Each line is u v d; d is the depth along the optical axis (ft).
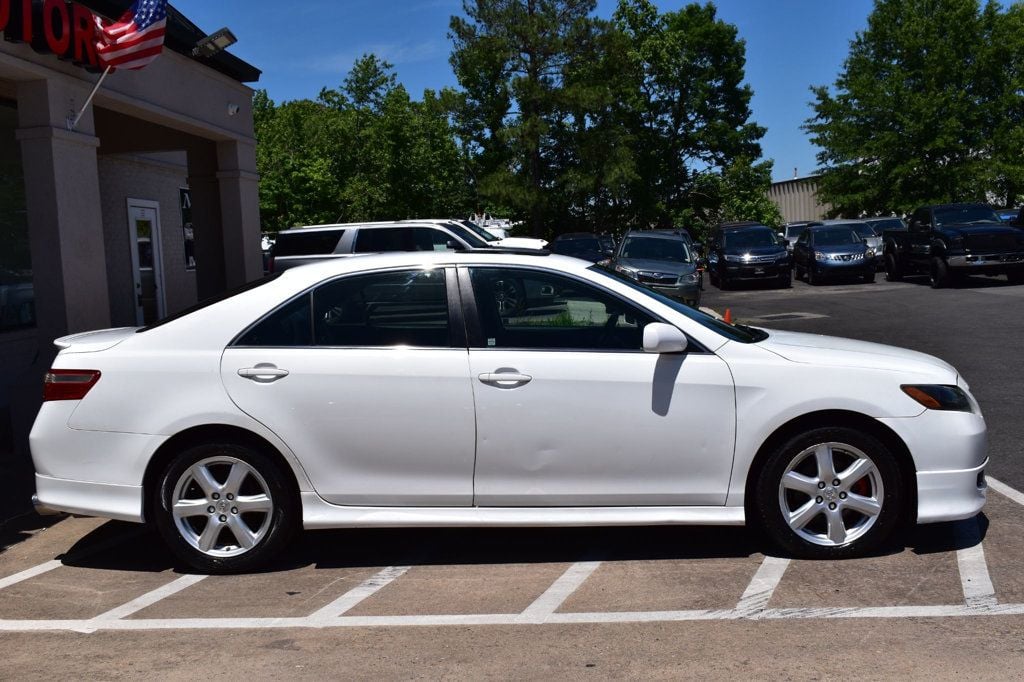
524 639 13.25
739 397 15.79
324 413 16.01
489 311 16.40
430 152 143.13
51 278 27.81
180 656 13.08
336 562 17.03
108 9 30.91
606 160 156.66
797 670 11.91
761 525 16.15
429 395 15.94
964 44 125.29
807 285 87.30
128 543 18.76
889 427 15.69
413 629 13.76
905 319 52.65
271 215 126.72
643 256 64.28
